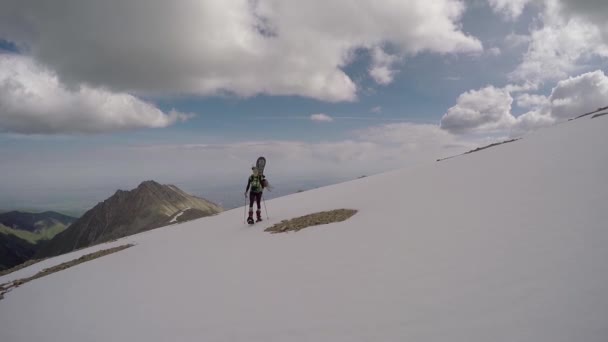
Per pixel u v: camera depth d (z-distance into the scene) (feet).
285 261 22.84
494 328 10.18
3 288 37.81
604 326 9.13
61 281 31.86
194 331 14.06
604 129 51.03
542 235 17.61
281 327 13.01
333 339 11.39
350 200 50.83
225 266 24.54
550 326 9.67
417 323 11.43
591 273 12.32
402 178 63.77
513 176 36.50
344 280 16.96
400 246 21.08
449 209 28.76
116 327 16.26
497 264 15.08
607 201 20.88
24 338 17.48
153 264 30.83
